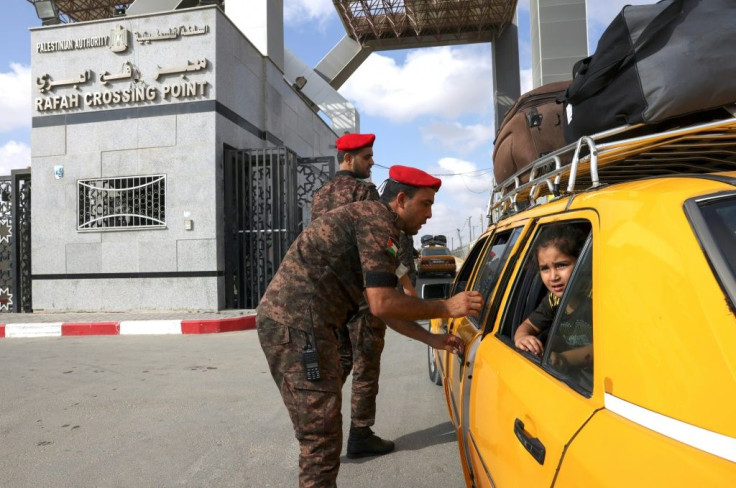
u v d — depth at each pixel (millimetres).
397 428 3920
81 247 10609
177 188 10344
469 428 2215
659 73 1991
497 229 3012
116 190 10367
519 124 3688
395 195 2307
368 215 2217
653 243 1262
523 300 2227
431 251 25141
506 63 24828
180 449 3625
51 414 4461
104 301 10492
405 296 2160
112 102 10586
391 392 4891
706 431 979
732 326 1056
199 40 10406
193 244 10242
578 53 17281
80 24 10758
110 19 10641
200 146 10312
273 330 2236
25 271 11516
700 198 1285
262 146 12766
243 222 10586
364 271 2148
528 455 1416
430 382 5227
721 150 2217
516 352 1910
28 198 11617
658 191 1402
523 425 1496
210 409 4520
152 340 8055
